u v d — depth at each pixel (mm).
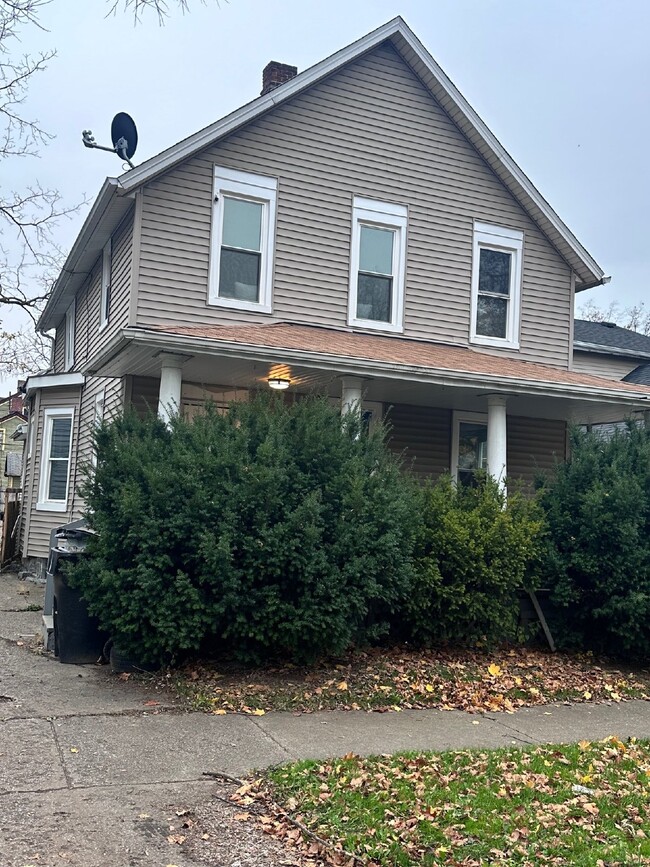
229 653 8000
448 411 13875
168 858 3945
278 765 5270
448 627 8773
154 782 4906
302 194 12688
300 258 12586
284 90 12391
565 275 14906
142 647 7465
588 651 9609
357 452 8172
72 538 8539
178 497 7375
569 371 13906
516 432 14336
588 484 9539
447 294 13742
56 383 15688
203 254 11844
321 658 8234
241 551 7367
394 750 5754
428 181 13727
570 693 8016
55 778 4887
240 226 12266
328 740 5922
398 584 7938
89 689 7102
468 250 13992
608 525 9023
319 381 11320
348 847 4109
